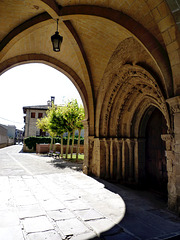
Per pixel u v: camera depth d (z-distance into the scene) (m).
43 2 4.93
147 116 7.96
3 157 17.67
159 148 7.25
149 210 4.59
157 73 5.25
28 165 12.07
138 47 6.14
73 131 16.06
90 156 9.38
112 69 7.84
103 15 5.50
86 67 8.59
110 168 8.67
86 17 5.69
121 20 5.38
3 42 6.36
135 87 7.34
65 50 8.42
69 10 5.51
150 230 3.46
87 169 9.22
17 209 4.29
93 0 5.38
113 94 8.19
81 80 9.48
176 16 3.78
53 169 10.58
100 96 8.88
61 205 4.68
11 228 3.34
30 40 7.65
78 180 7.85
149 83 5.83
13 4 5.40
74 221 3.75
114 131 8.72
